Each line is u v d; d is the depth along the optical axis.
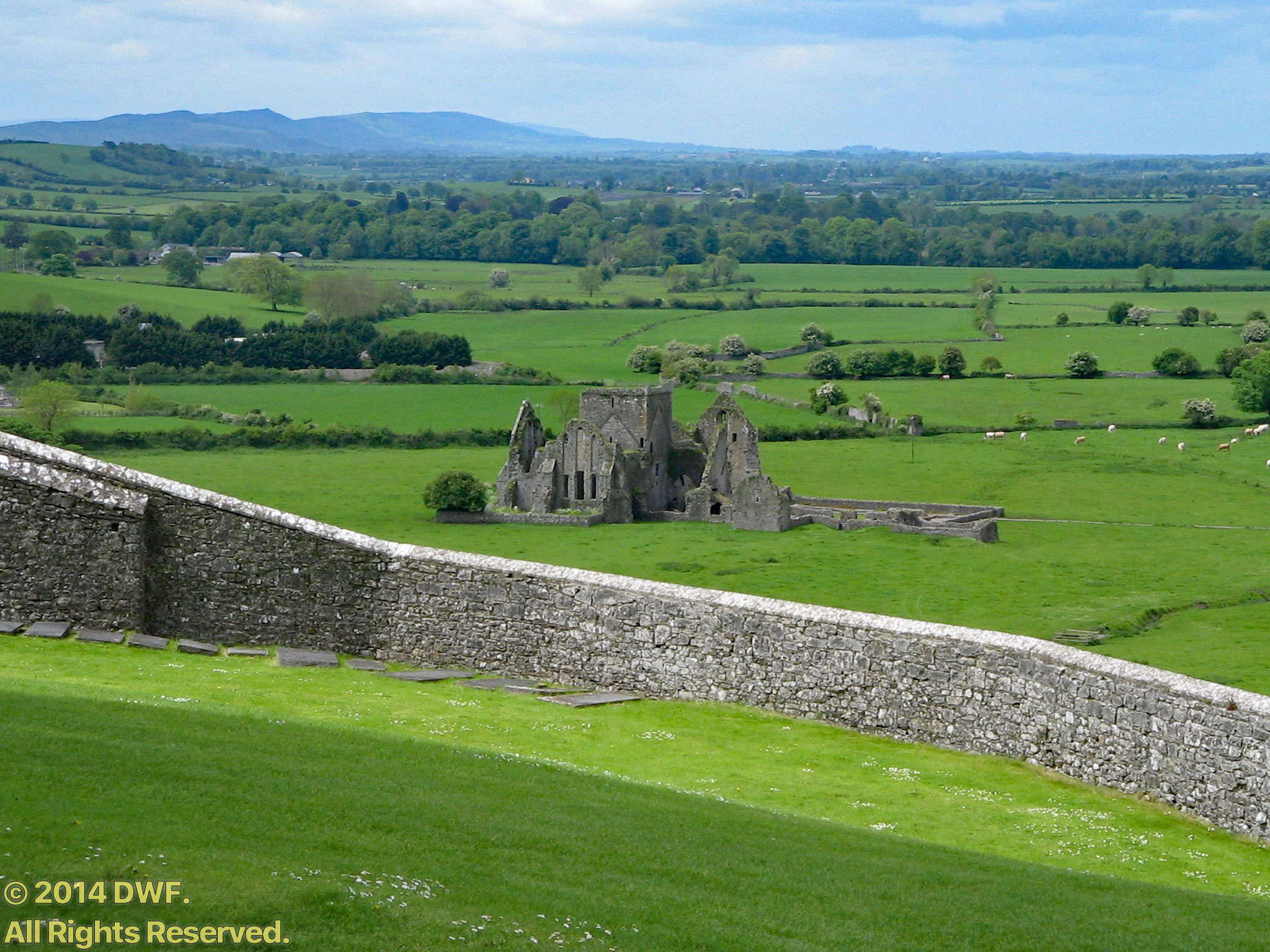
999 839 43.25
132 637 55.06
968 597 170.62
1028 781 48.62
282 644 58.38
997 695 50.84
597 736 50.53
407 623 58.53
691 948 31.19
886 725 52.62
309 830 34.31
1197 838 44.34
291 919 29.41
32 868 29.75
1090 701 48.62
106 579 55.84
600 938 30.94
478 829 36.44
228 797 35.66
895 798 46.44
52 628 54.44
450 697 53.66
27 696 42.56
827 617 53.84
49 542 55.44
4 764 35.28
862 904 34.91
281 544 58.25
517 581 57.66
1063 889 38.03
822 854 38.69
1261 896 40.03
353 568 58.62
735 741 51.22
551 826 37.62
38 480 55.19
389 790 38.59
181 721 42.34
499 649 57.81
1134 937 34.66
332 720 47.78
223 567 57.88
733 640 55.12
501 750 46.78
